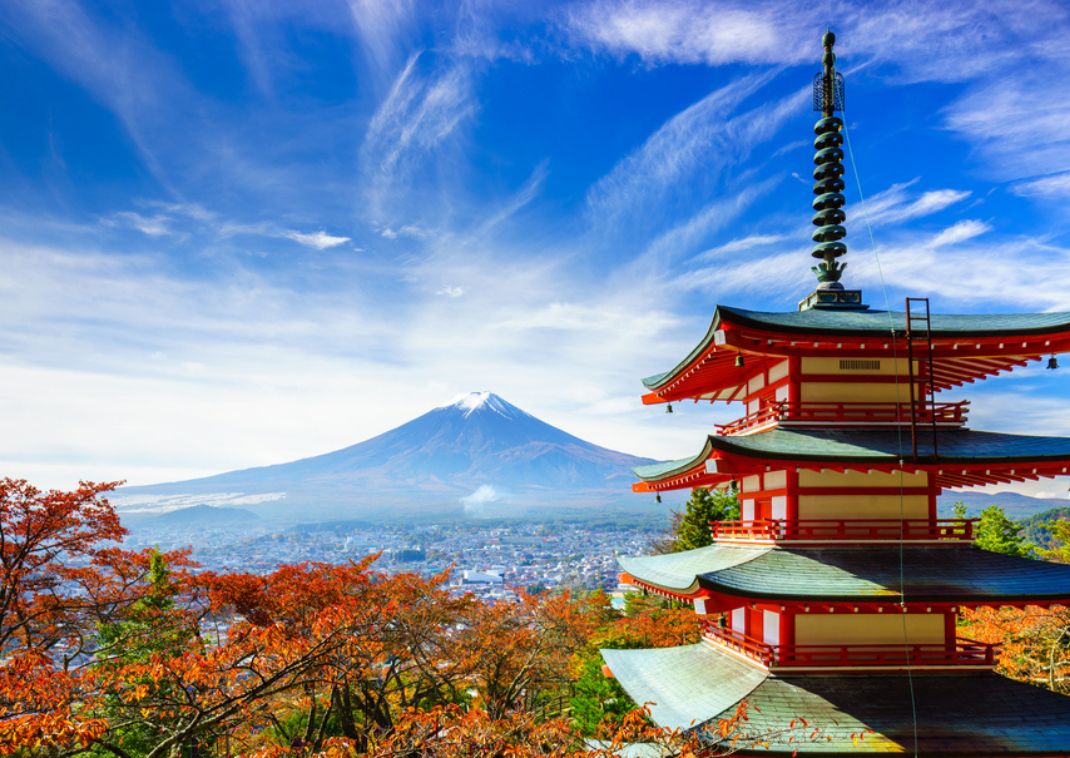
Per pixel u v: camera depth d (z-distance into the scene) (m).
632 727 17.95
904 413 20.06
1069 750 16.05
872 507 19.66
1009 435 19.58
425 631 38.03
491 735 17.89
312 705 30.08
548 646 43.75
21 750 13.65
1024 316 19.95
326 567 37.50
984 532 59.38
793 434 19.59
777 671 18.50
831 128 24.30
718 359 21.80
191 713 17.91
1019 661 33.59
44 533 26.67
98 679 17.78
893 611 17.97
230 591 32.88
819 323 20.14
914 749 15.98
